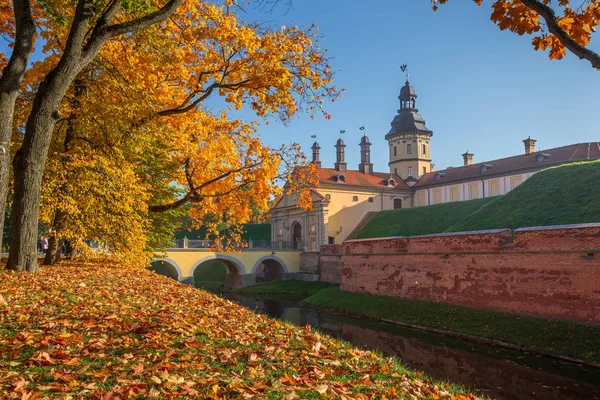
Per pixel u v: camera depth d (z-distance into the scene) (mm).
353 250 39062
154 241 24359
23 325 6508
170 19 14008
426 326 26500
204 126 16656
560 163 52906
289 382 5039
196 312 8844
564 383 15852
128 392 4195
